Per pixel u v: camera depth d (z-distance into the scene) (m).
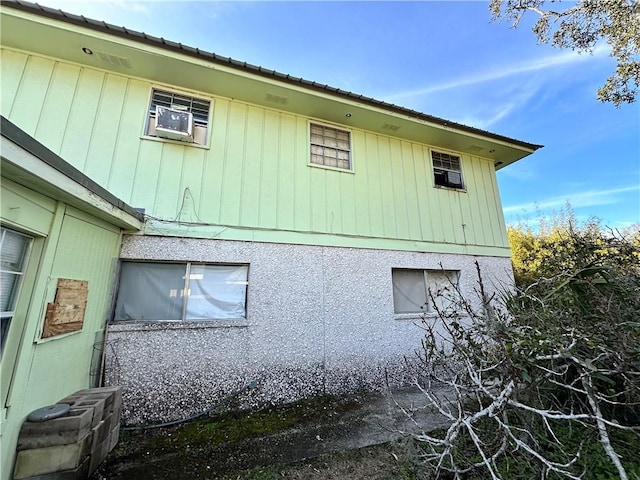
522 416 2.26
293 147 5.35
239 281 4.48
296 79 4.78
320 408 4.06
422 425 3.46
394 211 5.98
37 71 3.98
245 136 5.00
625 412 2.52
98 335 3.43
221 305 4.30
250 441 3.13
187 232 4.26
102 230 3.46
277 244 4.79
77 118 4.05
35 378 2.36
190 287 4.19
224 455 2.86
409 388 4.96
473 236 6.73
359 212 5.62
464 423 2.00
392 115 5.73
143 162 4.27
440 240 6.31
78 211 2.96
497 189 7.46
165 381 3.71
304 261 4.91
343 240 5.33
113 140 4.17
